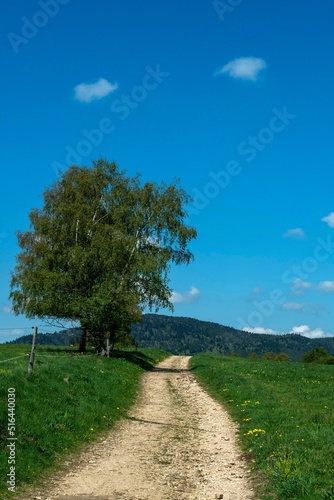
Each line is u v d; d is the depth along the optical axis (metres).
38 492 12.06
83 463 14.98
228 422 22.59
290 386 33.09
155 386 35.50
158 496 12.42
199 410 26.31
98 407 21.70
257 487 12.87
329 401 24.89
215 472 14.77
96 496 12.13
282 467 13.02
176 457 16.48
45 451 14.62
